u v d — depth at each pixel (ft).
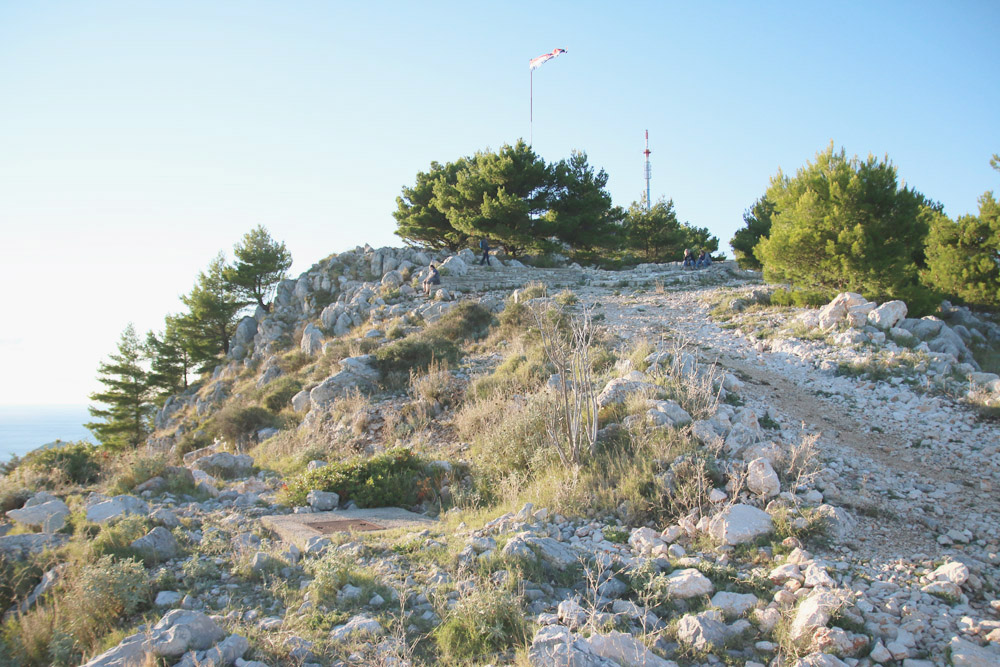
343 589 18.98
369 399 53.57
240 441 56.44
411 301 94.43
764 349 52.13
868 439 33.71
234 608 18.20
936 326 52.06
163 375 139.03
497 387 45.91
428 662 15.31
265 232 140.26
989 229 72.38
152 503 30.19
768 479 24.93
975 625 16.16
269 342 107.86
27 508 25.70
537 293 81.00
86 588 17.89
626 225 162.91
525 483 31.01
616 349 50.80
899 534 22.82
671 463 27.32
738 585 18.95
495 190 124.16
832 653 14.96
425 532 24.94
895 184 62.90
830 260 63.31
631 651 14.53
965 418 34.91
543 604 18.06
